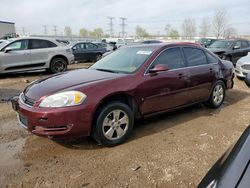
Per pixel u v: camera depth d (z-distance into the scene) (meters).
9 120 5.07
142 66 4.29
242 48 14.04
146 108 4.29
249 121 4.99
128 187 2.93
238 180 1.42
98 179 3.08
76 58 16.70
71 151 3.77
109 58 5.04
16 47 10.51
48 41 11.35
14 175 3.18
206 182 1.68
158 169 3.28
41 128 3.53
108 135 3.82
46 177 3.14
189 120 5.02
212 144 3.98
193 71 5.00
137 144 3.97
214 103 5.66
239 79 9.86
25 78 10.33
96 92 3.67
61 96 3.51
